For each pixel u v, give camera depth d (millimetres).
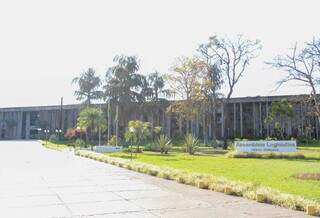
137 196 9375
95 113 54750
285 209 7676
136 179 13109
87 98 78312
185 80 49531
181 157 28797
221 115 69938
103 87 61062
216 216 7031
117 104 58281
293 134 65875
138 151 37625
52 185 11539
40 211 7609
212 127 60812
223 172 16219
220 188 10055
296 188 10977
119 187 11031
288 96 61562
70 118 91500
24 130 99312
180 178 12172
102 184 11750
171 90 52094
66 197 9281
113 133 66250
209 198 9023
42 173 15273
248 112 72500
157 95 63094
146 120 66375
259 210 7578
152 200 8773
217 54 50312
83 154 29422
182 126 71938
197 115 51719
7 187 11133
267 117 64312
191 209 7707
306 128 64438
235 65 49656
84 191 10266
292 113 60969
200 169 17719
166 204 8266
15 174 14930
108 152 36500
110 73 60938
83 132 59312
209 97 51344
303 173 15352
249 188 9688
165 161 23672
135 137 39281
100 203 8430
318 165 20750
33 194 9758
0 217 7098
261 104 70938
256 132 70312
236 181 11000
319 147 48250
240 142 30578
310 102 18750
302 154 29203
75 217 7059
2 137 98750
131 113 59531
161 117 70875
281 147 30047
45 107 94500
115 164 19859
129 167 17312
